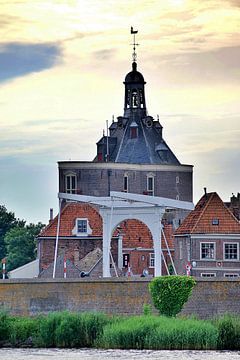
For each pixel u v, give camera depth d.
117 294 88.69
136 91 199.00
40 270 157.00
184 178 192.38
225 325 82.56
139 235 157.75
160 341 82.06
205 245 140.88
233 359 77.25
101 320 84.12
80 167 183.38
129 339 82.50
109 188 183.75
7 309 88.25
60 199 117.50
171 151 194.25
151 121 196.12
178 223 164.50
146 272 139.62
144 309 87.94
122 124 196.25
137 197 113.25
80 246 156.62
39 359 77.69
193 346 81.94
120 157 191.12
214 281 89.00
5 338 84.25
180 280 87.69
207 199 145.25
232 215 142.00
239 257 140.38
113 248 156.62
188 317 87.75
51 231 157.88
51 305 88.44
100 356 78.75
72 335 83.19
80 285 88.56
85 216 157.75
